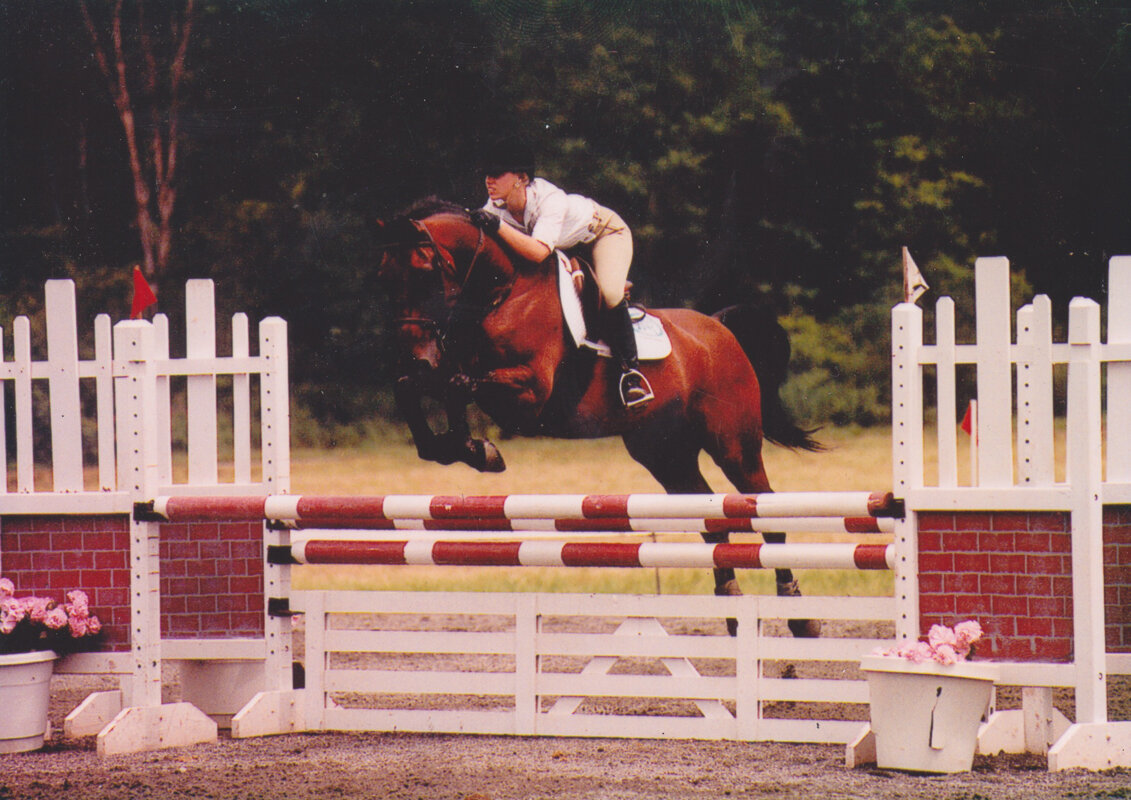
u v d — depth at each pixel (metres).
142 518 5.41
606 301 6.88
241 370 5.77
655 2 24.66
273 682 5.61
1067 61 25.31
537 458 23.78
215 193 24.78
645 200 24.20
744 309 7.91
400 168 24.39
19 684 5.27
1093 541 4.62
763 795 4.13
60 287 5.67
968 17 25.56
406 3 24.48
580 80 24.36
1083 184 25.16
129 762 4.97
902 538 4.86
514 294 6.50
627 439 7.20
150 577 5.39
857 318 24.36
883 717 4.58
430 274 6.28
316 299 24.31
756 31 24.91
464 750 5.09
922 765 4.49
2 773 4.80
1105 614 4.88
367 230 24.25
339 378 24.08
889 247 24.67
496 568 13.27
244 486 5.75
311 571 13.48
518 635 5.45
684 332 7.39
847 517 5.31
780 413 7.93
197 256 24.61
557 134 24.25
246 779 4.55
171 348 24.22
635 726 5.33
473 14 24.44
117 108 24.91
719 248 24.39
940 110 25.08
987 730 4.87
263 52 24.78
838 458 22.19
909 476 4.86
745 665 5.21
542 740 5.32
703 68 24.59
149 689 5.34
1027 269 25.02
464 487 20.86
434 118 24.42
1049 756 4.52
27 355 5.68
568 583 11.48
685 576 11.77
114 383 5.70
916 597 4.88
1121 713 5.68
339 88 24.66
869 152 24.89
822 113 24.98
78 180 24.95
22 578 5.61
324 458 23.69
